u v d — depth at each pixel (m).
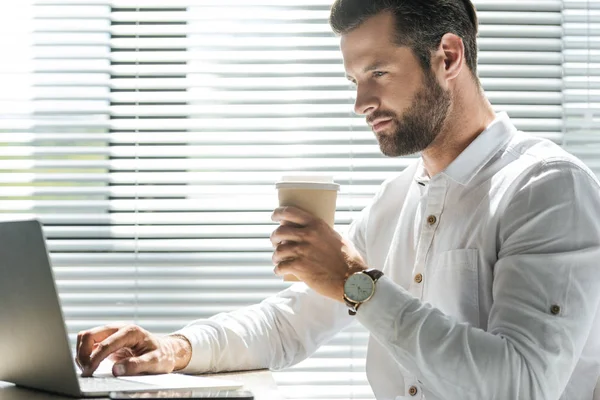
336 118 2.23
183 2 2.23
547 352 1.39
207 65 2.23
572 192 1.50
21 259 1.18
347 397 2.20
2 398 1.24
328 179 1.46
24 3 2.23
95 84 2.21
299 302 1.80
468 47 1.68
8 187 2.21
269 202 2.22
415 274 1.68
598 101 2.25
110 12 2.24
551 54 2.25
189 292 2.21
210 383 1.31
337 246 1.46
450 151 1.69
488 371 1.36
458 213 1.63
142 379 1.37
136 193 2.21
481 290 1.57
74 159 2.22
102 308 2.20
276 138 2.22
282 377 2.20
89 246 2.21
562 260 1.44
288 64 2.23
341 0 1.62
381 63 1.59
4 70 2.21
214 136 2.21
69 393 1.24
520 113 2.24
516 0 2.27
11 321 1.25
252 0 2.24
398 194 1.86
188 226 2.22
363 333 2.21
